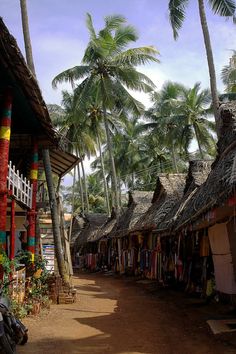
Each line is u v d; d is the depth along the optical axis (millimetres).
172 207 18719
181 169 47969
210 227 12180
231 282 10695
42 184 17797
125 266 27984
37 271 12492
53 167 17891
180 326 9211
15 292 9727
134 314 11086
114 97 30312
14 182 10828
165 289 16984
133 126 44969
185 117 36844
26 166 15461
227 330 8211
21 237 14938
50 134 12539
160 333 8523
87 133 39344
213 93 17906
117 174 49812
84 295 15766
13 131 12938
